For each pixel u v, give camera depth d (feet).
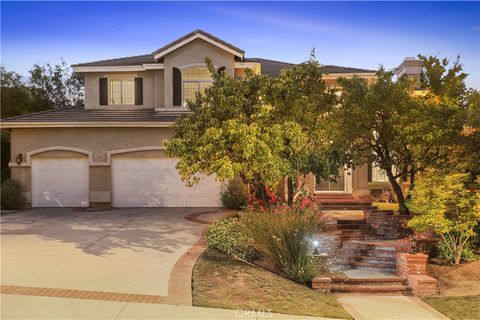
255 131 32.99
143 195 64.23
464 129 41.55
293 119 37.65
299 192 44.39
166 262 31.65
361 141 46.44
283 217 33.86
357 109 42.04
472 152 40.01
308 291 28.81
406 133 40.86
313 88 39.50
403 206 47.03
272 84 37.35
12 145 64.03
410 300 30.73
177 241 39.37
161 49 66.85
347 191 62.59
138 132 63.82
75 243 37.78
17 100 96.17
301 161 38.27
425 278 32.63
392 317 25.77
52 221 50.52
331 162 40.81
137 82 71.36
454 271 35.94
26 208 63.31
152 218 53.01
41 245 36.78
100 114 67.31
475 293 31.32
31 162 64.08
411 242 40.14
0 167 73.56
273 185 37.40
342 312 24.72
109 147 63.72
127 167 64.23
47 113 67.77
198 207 63.98
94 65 70.13
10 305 22.04
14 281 26.21
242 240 36.14
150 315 21.27
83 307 22.03
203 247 36.88
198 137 36.27
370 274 36.17
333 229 43.73
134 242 38.63
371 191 64.03
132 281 26.81
